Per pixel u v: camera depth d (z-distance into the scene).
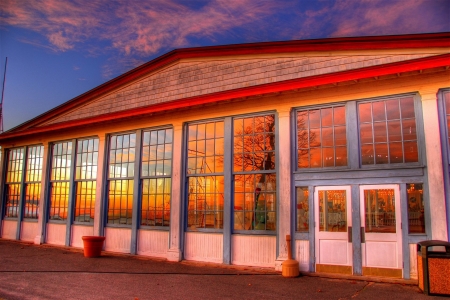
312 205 9.14
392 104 8.59
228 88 11.34
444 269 6.95
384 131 8.60
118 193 12.79
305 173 9.34
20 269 9.68
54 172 14.84
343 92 9.05
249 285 8.02
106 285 8.03
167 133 11.96
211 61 11.91
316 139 9.39
